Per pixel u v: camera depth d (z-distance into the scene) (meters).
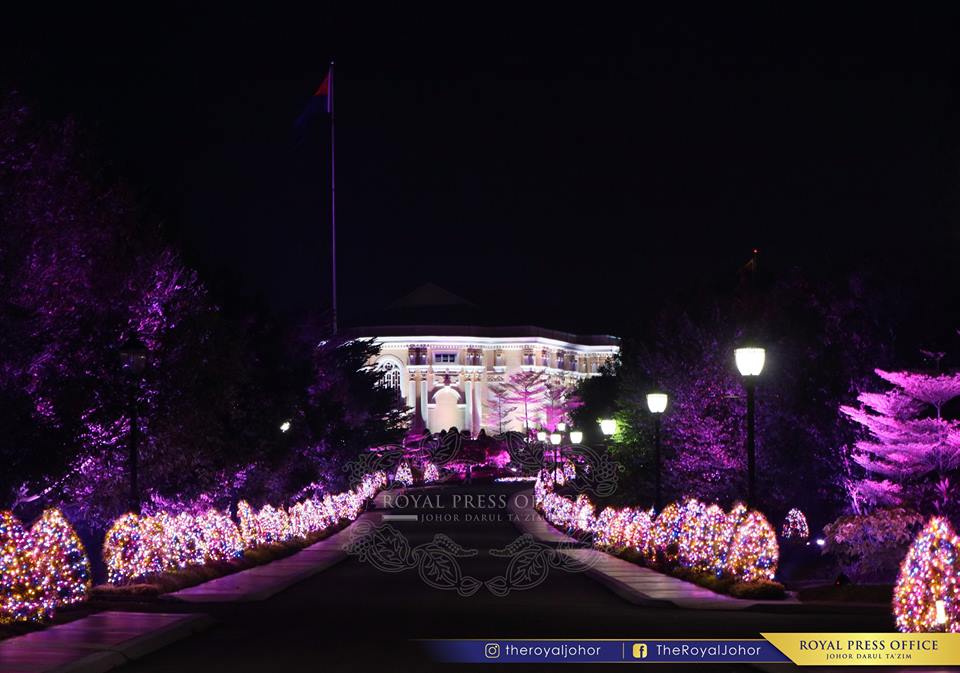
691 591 22.22
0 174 21.20
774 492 36.72
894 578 23.86
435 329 186.50
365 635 14.88
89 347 23.48
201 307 27.83
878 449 27.20
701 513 26.30
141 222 27.86
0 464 20.52
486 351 190.25
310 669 11.66
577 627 15.74
